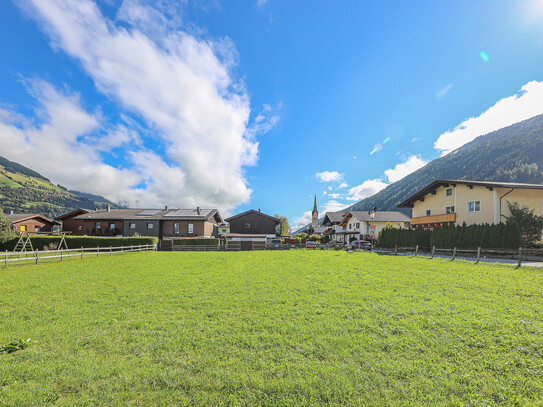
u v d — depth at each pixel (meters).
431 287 9.09
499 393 3.38
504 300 7.18
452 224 23.30
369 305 7.27
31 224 42.25
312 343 4.94
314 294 8.66
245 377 3.87
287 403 3.32
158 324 6.09
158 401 3.42
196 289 9.61
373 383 3.67
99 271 14.18
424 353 4.46
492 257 17.08
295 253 22.83
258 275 12.34
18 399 3.39
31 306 7.74
